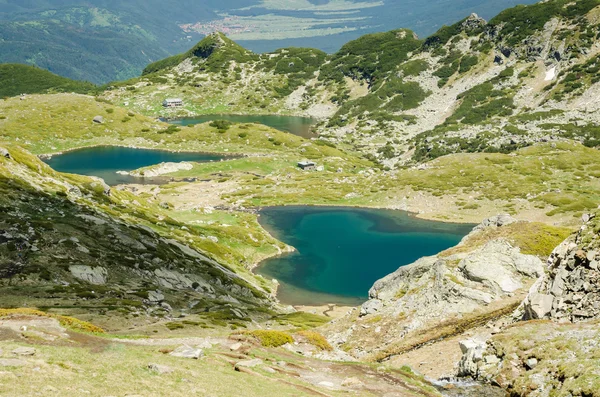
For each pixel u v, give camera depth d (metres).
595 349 39.28
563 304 48.69
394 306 72.88
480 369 44.56
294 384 37.28
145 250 103.00
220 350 43.75
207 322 73.00
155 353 38.16
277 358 45.25
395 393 39.47
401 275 79.38
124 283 85.31
